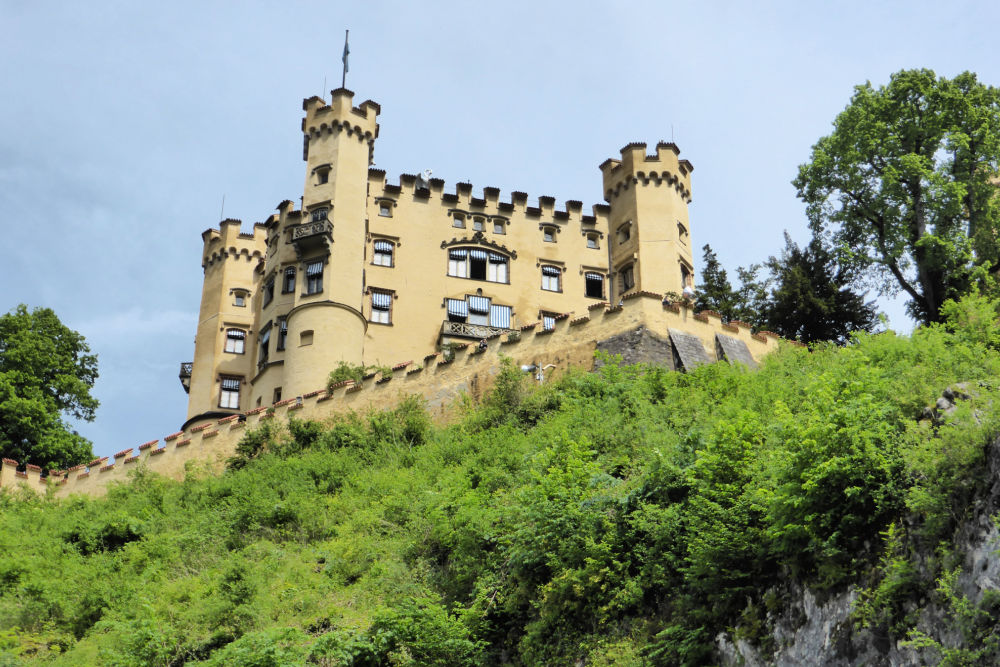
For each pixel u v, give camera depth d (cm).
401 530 2839
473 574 2372
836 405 1830
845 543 1694
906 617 1547
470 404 3788
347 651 2119
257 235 5769
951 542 1545
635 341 3641
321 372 4712
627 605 1984
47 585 2842
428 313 5091
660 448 2312
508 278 5281
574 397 3331
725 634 1798
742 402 2592
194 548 3055
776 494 1781
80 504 3866
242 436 4159
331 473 3425
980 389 1678
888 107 4066
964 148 3922
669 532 1994
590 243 5462
